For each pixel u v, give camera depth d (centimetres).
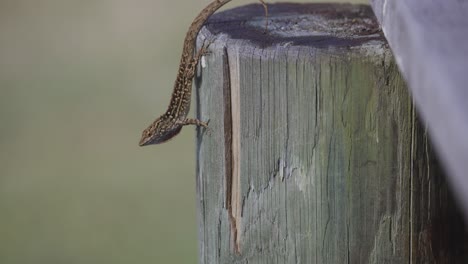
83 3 3108
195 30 834
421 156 701
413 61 527
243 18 884
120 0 3044
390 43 632
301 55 705
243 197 761
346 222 719
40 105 2542
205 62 780
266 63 721
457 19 542
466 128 389
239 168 759
